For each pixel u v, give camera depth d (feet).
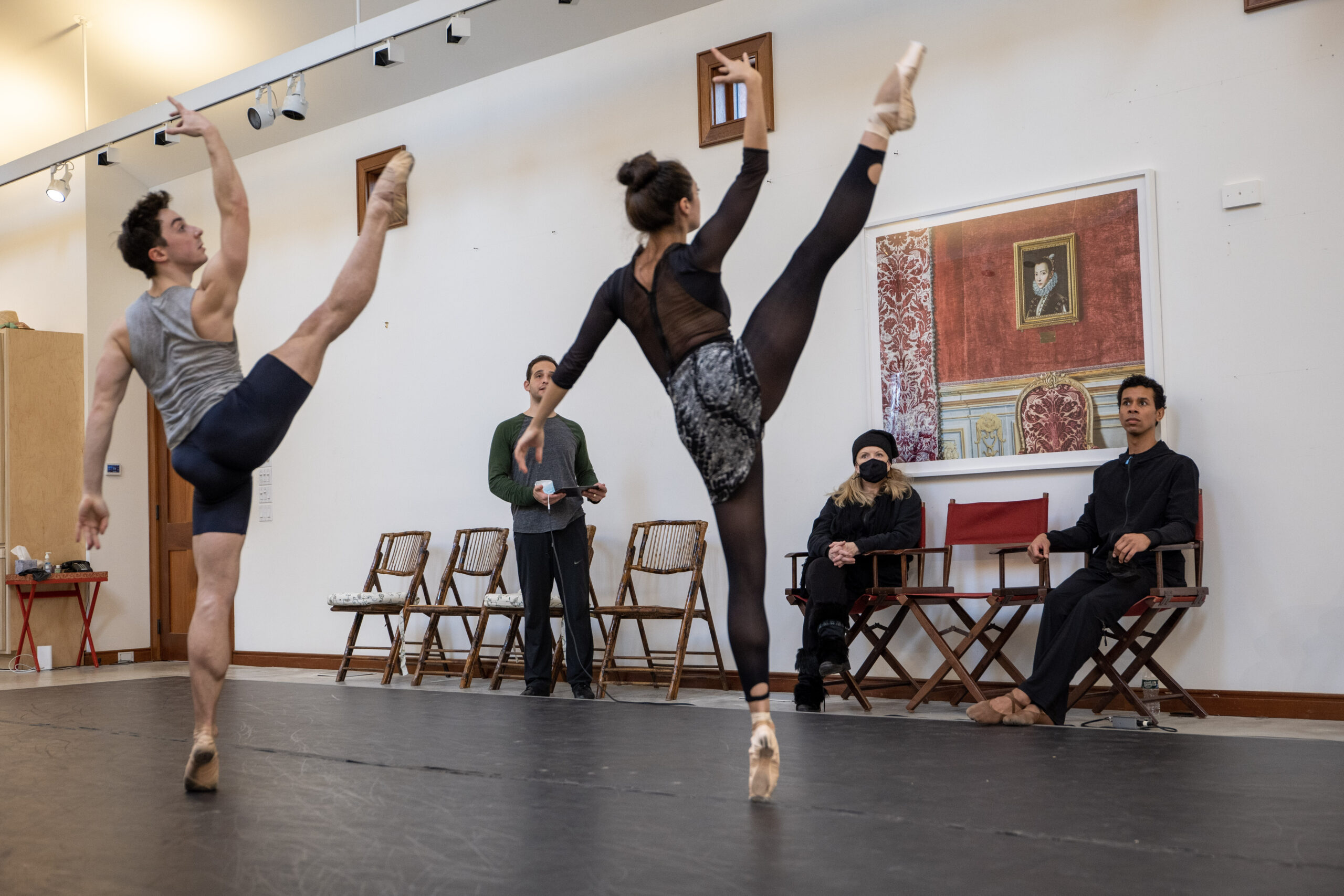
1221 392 14.57
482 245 22.34
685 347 6.47
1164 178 15.11
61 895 4.75
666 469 19.52
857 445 16.12
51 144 27.30
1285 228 14.25
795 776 7.28
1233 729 12.98
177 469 7.48
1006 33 16.44
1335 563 13.75
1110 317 15.38
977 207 16.47
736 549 6.59
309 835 5.77
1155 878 4.62
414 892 4.69
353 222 24.47
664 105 19.88
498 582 20.61
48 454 26.17
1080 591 13.69
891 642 16.92
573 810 6.29
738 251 18.72
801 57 18.29
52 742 9.76
